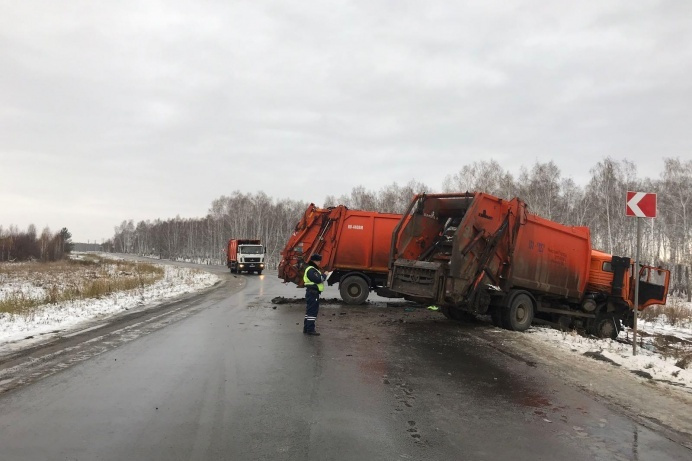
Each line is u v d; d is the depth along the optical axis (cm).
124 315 1370
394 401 577
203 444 438
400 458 415
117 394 588
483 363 789
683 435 487
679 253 4219
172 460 404
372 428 486
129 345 905
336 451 427
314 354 834
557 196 4806
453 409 552
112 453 416
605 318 1362
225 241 9281
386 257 1709
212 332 1062
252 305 1653
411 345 934
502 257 1168
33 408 534
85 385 627
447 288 1113
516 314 1170
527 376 709
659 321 1809
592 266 1340
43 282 2838
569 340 1040
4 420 496
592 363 806
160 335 1020
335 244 1730
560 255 1250
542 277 1218
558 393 625
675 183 4219
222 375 683
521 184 4941
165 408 537
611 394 626
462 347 923
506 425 504
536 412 548
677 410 566
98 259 7719
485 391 626
